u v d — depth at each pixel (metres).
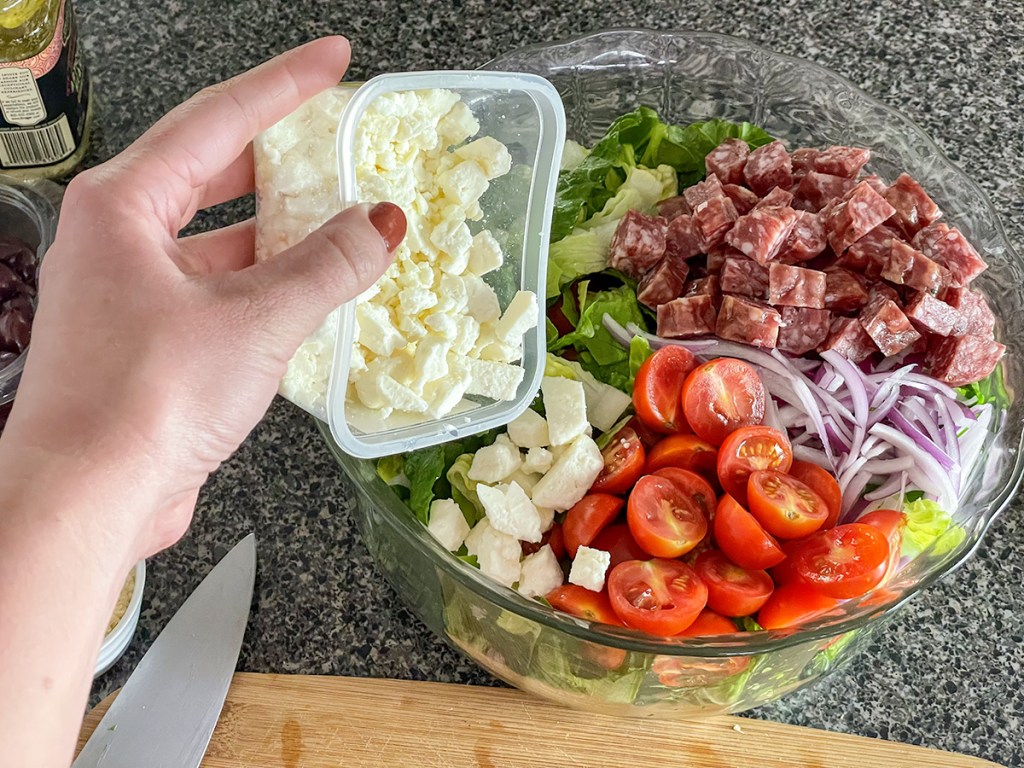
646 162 0.40
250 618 0.34
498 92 0.27
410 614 0.34
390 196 0.26
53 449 0.21
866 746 0.31
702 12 0.46
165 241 0.24
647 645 0.27
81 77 0.42
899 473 0.34
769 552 0.30
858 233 0.34
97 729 0.30
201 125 0.24
